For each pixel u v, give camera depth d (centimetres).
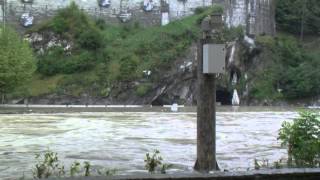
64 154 2802
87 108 9738
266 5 15612
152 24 14275
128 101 12138
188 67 12700
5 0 12912
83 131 4403
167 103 12581
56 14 13238
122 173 2031
